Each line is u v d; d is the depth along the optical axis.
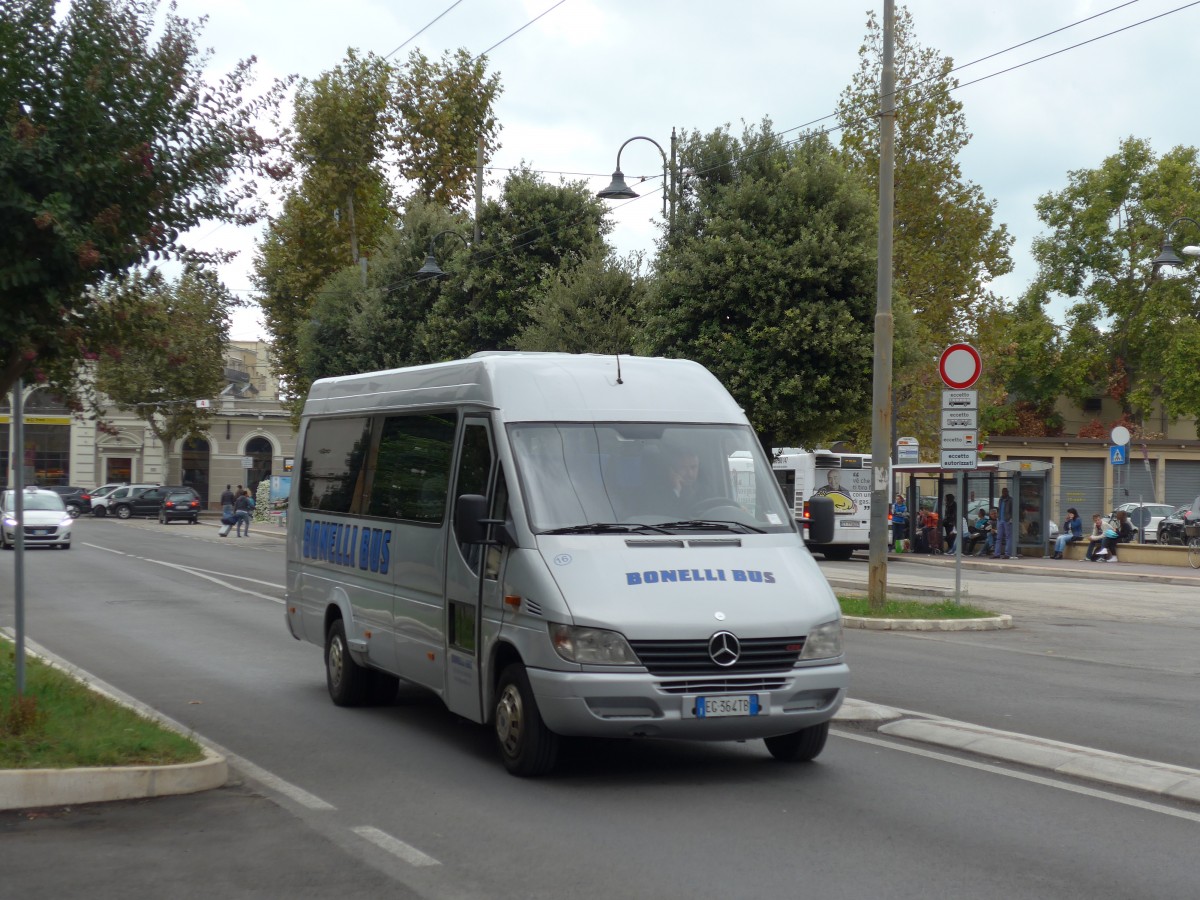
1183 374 59.56
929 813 7.59
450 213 42.62
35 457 77.19
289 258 49.19
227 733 10.22
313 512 12.59
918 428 45.66
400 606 10.30
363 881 6.22
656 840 6.97
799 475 38.78
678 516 8.80
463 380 9.79
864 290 22.50
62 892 6.02
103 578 27.53
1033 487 39.00
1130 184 62.81
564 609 7.93
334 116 47.78
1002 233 43.09
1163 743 9.71
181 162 8.85
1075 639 17.69
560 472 8.80
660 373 9.67
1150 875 6.32
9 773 7.50
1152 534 46.72
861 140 42.38
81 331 8.76
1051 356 64.69
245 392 86.19
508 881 6.21
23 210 7.84
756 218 22.97
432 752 9.47
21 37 8.37
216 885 6.14
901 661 14.69
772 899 5.93
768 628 8.04
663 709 7.82
